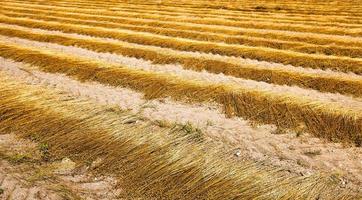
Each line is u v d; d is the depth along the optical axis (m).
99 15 26.91
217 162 7.27
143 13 28.36
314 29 22.28
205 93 10.71
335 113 9.32
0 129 8.52
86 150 7.74
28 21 23.19
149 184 6.75
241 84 12.24
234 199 6.36
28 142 8.09
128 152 7.62
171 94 10.81
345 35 21.11
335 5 34.94
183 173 6.96
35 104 9.64
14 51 14.81
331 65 14.40
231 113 9.69
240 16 27.67
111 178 6.98
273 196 6.39
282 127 8.96
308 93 11.51
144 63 14.61
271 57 15.27
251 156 7.68
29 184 6.75
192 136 8.18
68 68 12.85
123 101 10.50
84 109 9.48
